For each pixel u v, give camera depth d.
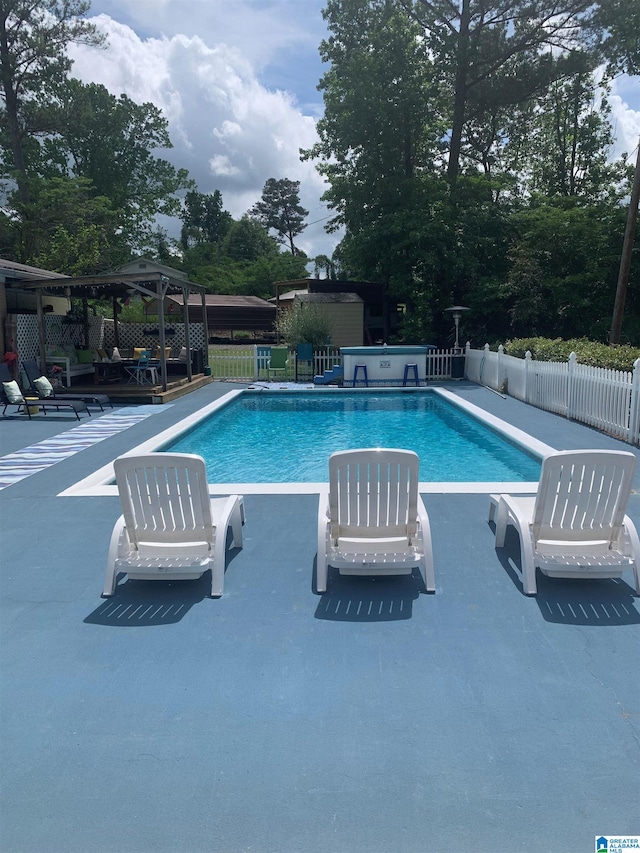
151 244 48.81
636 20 23.28
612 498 4.21
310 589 4.33
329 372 18.92
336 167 27.47
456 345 20.03
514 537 5.26
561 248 23.84
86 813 2.38
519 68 25.91
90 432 10.94
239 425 13.49
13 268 15.40
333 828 2.29
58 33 31.84
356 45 26.59
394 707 2.99
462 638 3.63
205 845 2.22
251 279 61.81
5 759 2.68
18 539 5.43
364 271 26.39
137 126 46.16
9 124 33.12
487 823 2.30
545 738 2.75
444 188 24.91
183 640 3.65
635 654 3.44
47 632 3.78
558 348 13.69
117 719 2.94
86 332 20.70
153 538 4.41
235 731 2.83
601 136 31.45
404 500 4.28
